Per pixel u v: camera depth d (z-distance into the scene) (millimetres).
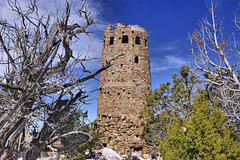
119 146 28812
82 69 6840
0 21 5773
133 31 36531
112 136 29578
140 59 35125
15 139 5520
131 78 33125
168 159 11594
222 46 12922
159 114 25797
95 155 24594
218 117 10797
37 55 5645
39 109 5844
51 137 6531
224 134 10055
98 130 30328
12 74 5578
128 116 30812
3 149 5137
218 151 9492
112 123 30438
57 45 5969
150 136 26328
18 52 5863
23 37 5660
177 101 24234
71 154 15422
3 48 5078
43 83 5656
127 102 31562
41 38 6023
